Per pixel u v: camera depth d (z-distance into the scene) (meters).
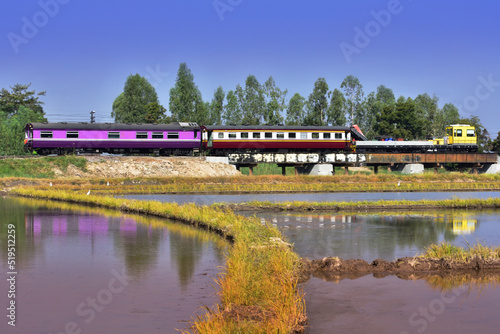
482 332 11.52
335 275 16.66
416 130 133.75
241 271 14.33
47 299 13.74
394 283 15.66
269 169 88.44
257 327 10.86
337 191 61.19
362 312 12.83
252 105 125.69
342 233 26.78
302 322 12.09
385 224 30.59
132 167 73.50
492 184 68.62
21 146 97.88
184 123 74.25
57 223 29.81
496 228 28.69
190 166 74.50
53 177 70.06
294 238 25.00
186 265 17.88
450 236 25.70
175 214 32.22
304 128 75.06
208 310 12.20
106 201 41.12
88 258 19.16
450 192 60.59
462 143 88.00
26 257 19.36
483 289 14.98
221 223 26.55
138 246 21.77
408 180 76.00
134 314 12.49
